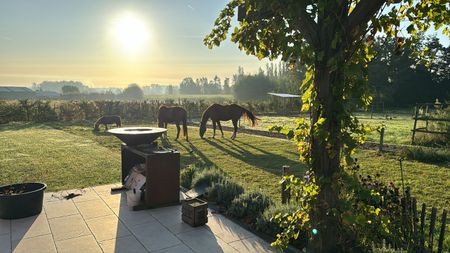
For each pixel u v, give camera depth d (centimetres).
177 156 617
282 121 2622
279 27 297
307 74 296
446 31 315
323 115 278
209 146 1409
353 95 276
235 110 1630
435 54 321
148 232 495
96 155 1180
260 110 3722
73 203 625
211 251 434
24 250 435
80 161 1067
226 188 639
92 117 2917
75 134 1823
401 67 4831
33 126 2272
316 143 295
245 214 557
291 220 343
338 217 301
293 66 336
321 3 250
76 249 439
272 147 1381
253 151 1283
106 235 483
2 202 530
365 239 349
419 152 1098
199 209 514
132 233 491
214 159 1124
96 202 632
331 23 267
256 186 781
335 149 283
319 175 297
